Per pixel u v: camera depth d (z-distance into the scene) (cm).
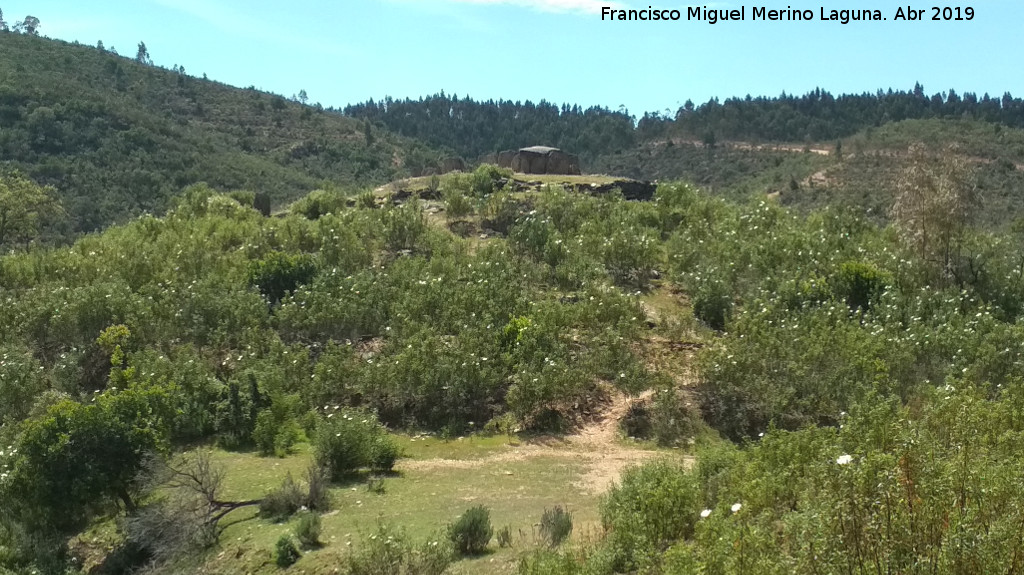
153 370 2070
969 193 2923
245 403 1997
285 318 2392
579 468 1748
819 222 3269
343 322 2380
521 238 2930
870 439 1123
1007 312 2636
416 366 2073
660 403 2014
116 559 1434
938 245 2856
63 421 1561
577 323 2380
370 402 2103
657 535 1086
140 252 2920
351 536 1329
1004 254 2927
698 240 3041
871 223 3466
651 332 2420
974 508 696
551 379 2016
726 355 2059
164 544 1388
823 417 1914
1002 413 1254
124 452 1570
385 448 1745
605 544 1088
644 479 1279
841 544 654
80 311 2430
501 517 1389
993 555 624
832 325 2311
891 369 1988
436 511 1444
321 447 1700
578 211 3278
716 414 2008
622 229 3039
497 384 2097
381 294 2506
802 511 848
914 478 704
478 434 2006
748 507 954
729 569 727
